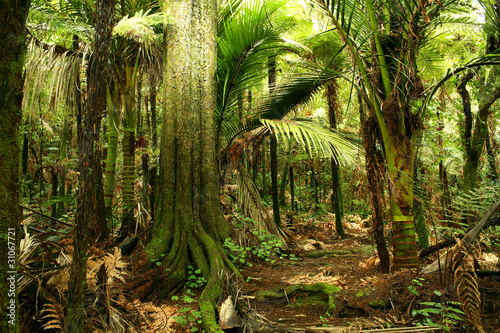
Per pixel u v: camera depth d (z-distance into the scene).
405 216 2.92
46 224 4.52
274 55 4.86
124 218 4.38
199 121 4.02
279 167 10.75
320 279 3.46
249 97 5.63
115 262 2.49
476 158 4.84
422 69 5.12
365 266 3.57
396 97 2.90
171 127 3.89
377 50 3.01
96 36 1.79
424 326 2.13
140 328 2.44
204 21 4.14
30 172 6.66
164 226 3.60
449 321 2.11
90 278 2.54
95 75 1.79
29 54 4.07
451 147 6.04
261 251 4.09
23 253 2.39
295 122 4.46
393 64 3.06
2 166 1.26
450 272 2.41
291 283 3.42
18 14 1.30
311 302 2.89
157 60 4.67
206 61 4.12
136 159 8.28
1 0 1.24
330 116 6.20
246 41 4.32
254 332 2.37
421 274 2.77
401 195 2.90
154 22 3.62
